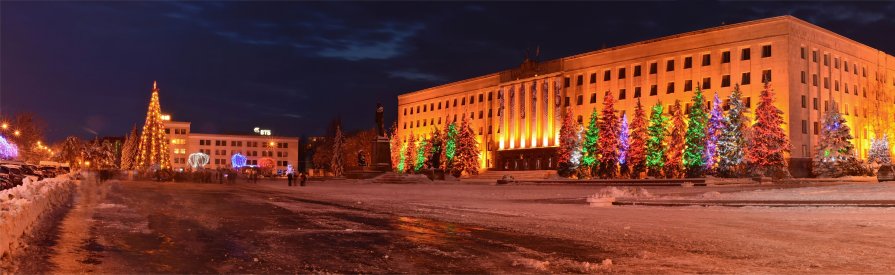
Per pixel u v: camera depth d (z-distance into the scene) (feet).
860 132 260.83
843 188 105.09
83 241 46.78
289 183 210.59
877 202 72.49
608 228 56.90
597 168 266.16
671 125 262.47
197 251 42.29
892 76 282.36
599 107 304.71
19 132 283.59
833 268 34.71
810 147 238.48
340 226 60.03
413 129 456.86
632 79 290.97
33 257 38.55
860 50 267.18
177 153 583.58
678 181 165.68
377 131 262.06
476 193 142.72
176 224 60.90
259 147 609.01
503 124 366.02
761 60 244.01
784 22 238.07
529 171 314.14
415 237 50.55
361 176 256.93
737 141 215.31
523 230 55.67
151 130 277.44
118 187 165.58
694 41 267.18
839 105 253.44
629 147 255.50
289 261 38.09
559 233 53.06
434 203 101.35
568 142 282.77
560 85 325.01
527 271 34.55
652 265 36.11
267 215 73.46
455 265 36.52
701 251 41.52
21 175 125.39
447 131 378.73
